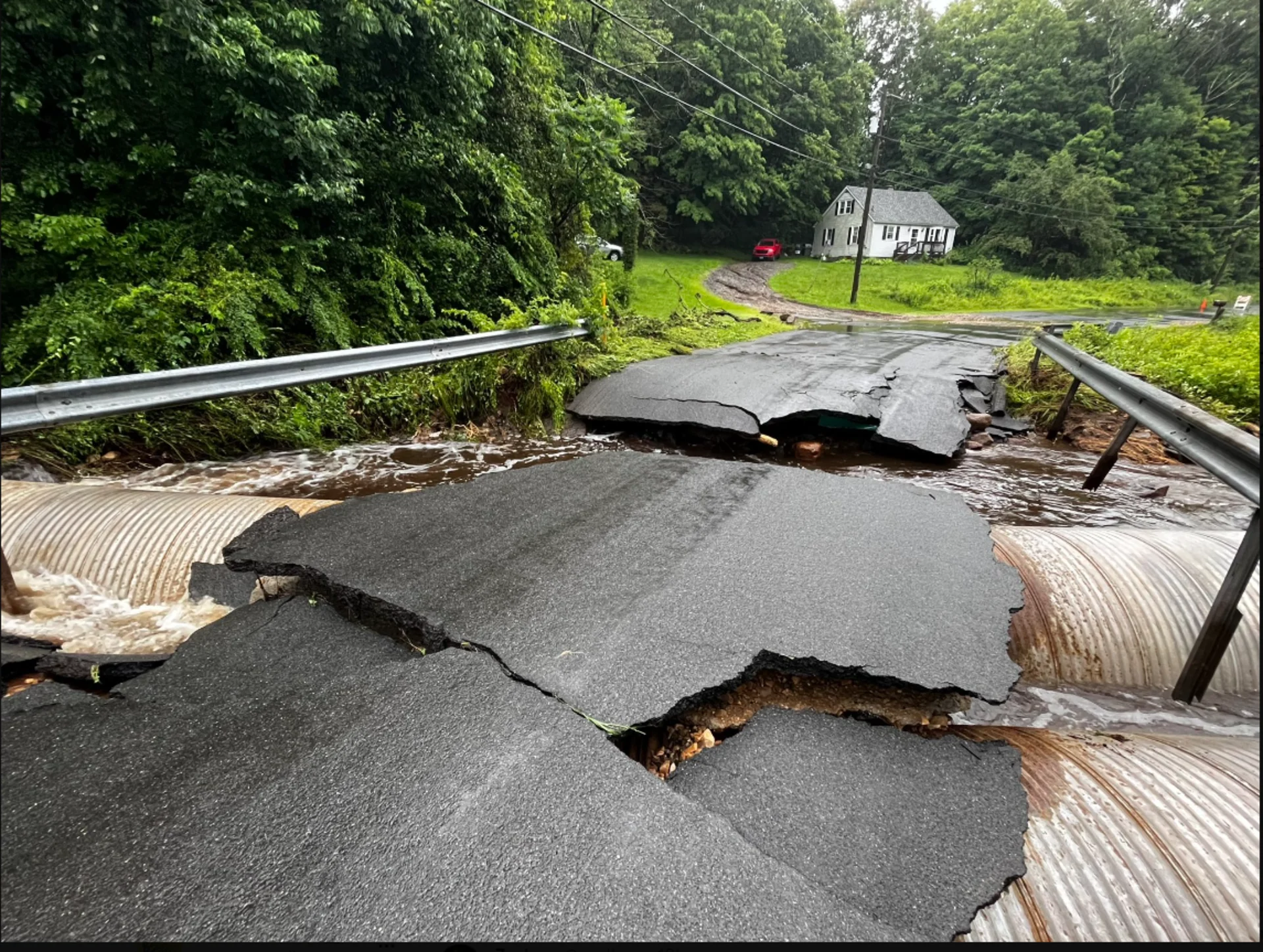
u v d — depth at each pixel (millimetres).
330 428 6473
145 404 3141
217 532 3551
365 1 6762
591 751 1790
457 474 5703
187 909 1338
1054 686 2787
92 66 5285
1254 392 7023
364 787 1644
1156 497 5484
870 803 1819
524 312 7492
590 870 1434
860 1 52344
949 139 46125
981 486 5715
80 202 5957
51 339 5016
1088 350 8727
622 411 7109
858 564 3016
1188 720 2588
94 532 3496
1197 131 41656
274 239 6656
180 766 1722
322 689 2068
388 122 8289
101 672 2355
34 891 1374
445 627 2396
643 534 3340
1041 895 1555
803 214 42844
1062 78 41312
